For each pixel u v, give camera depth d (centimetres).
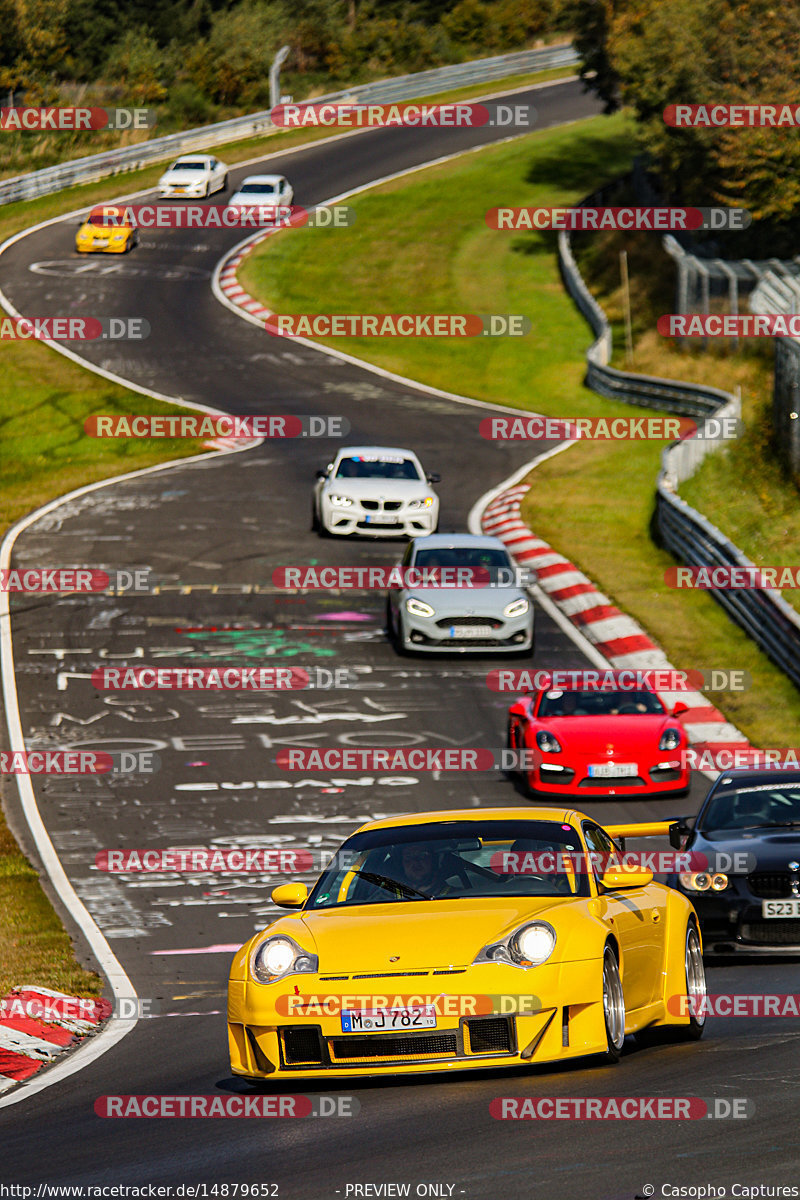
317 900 3222
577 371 17938
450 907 3058
